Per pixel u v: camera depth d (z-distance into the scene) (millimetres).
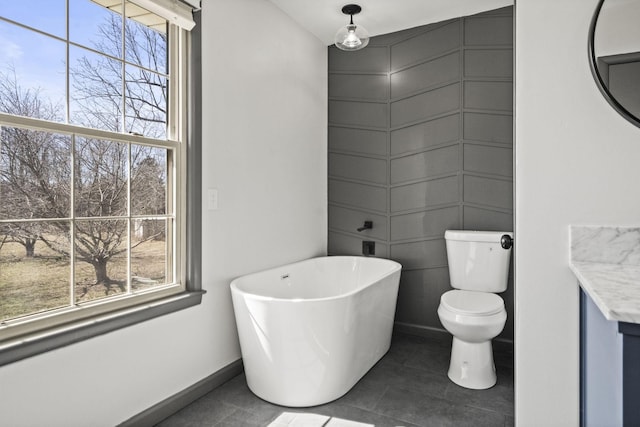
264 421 1934
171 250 2064
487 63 2859
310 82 3232
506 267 2625
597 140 1365
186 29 2062
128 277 1841
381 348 2670
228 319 2381
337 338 2080
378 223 3291
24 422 1424
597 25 1354
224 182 2346
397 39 3186
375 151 3295
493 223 2865
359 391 2244
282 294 2738
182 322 2066
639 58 1314
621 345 935
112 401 1727
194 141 2111
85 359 1617
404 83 3160
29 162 1471
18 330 1424
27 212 1467
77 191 1631
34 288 1488
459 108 2953
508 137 2811
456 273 2752
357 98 3359
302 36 3107
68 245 1596
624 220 1343
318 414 1997
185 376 2092
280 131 2869
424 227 3104
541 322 1437
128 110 1841
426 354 2779
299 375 2035
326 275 3205
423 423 1924
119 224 1803
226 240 2363
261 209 2676
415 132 3127
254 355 2113
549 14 1412
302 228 3152
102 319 1656
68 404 1560
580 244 1381
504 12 2799
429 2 2715
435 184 3055
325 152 3479
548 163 1420
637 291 1038
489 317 2221
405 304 3199
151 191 1956
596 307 1192
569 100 1393
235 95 2428
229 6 2371
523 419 1469
